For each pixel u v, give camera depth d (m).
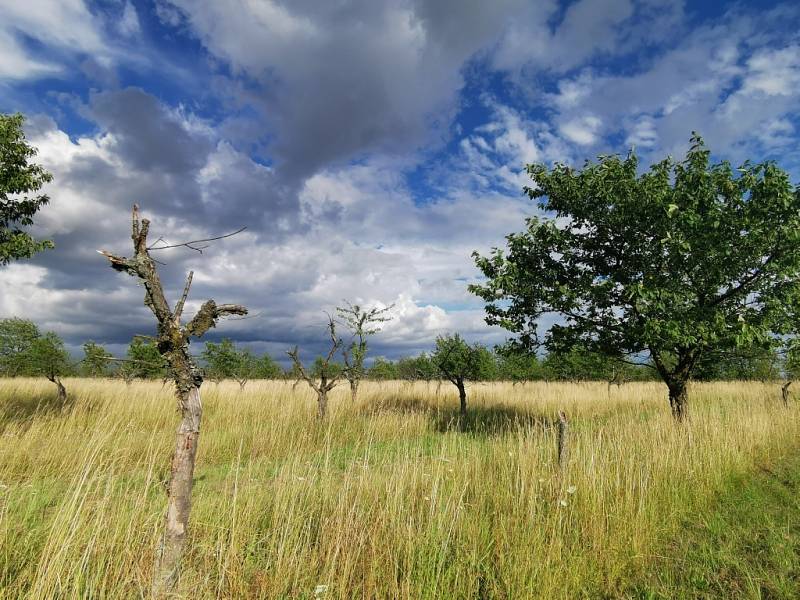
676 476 5.95
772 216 8.34
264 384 20.66
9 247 8.91
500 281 9.35
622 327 9.31
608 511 4.82
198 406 3.17
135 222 2.98
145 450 7.25
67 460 6.62
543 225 9.53
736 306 9.09
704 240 8.32
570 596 3.60
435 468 5.56
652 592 3.72
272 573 3.49
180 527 3.03
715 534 4.84
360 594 3.42
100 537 3.55
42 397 13.29
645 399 18.08
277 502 4.45
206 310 3.14
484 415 14.25
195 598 3.06
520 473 5.28
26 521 4.10
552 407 15.89
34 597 2.92
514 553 3.91
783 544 4.48
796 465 7.56
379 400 15.58
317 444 8.68
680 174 9.12
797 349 8.46
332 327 11.63
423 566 3.70
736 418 9.04
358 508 4.36
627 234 8.94
